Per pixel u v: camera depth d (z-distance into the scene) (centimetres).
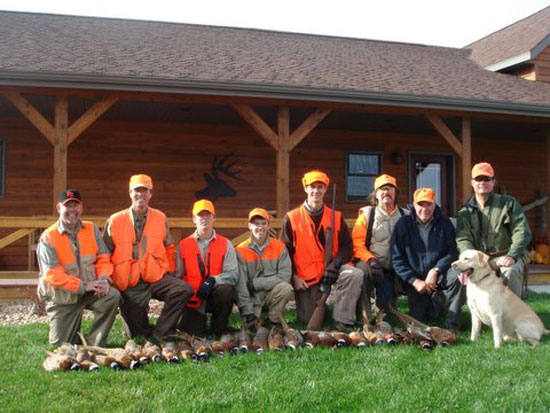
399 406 344
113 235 523
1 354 464
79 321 503
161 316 517
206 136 1143
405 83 995
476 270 498
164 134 1120
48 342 504
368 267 580
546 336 530
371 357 454
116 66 831
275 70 950
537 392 365
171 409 341
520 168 1366
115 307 495
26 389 375
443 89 991
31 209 1048
